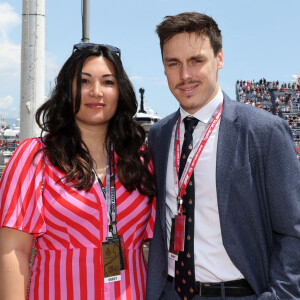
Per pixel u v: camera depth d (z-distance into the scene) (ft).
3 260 5.73
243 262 6.04
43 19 18.52
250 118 6.28
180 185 6.66
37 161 6.00
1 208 5.89
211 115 6.69
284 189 5.91
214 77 6.61
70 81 6.40
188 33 6.37
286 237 6.00
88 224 6.01
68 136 6.34
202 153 6.51
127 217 6.40
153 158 7.29
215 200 6.31
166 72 6.73
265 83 144.56
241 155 6.16
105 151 6.83
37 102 18.54
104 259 5.96
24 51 18.51
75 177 6.00
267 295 5.90
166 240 6.73
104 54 6.53
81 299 5.79
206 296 6.27
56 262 5.90
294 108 128.16
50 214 5.91
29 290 6.00
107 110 6.55
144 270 6.72
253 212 6.07
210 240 6.31
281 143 5.99
